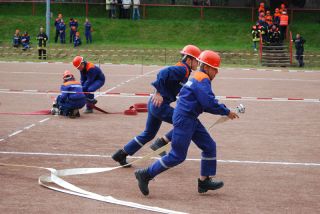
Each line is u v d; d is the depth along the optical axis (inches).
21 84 890.7
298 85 973.8
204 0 1926.7
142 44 1697.8
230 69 1354.6
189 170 354.6
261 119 571.5
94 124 517.3
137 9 1844.2
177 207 277.0
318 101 736.3
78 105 548.4
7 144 420.5
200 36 1754.4
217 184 299.0
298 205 284.5
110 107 639.8
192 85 286.5
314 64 1521.9
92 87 574.6
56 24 1658.5
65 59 1520.7
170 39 1740.9
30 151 398.9
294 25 1792.6
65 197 288.8
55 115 564.4
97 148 414.0
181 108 287.4
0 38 1736.0
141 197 293.7
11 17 1854.1
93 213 262.8
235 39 1731.1
